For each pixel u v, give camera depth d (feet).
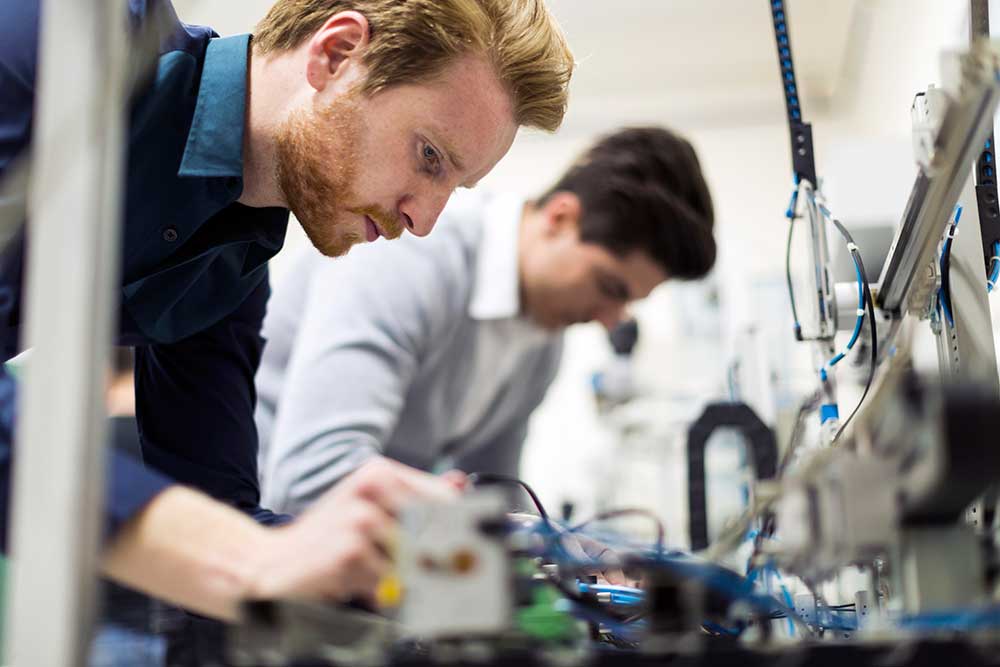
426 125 4.13
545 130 4.72
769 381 7.77
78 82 2.00
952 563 2.07
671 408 14.73
